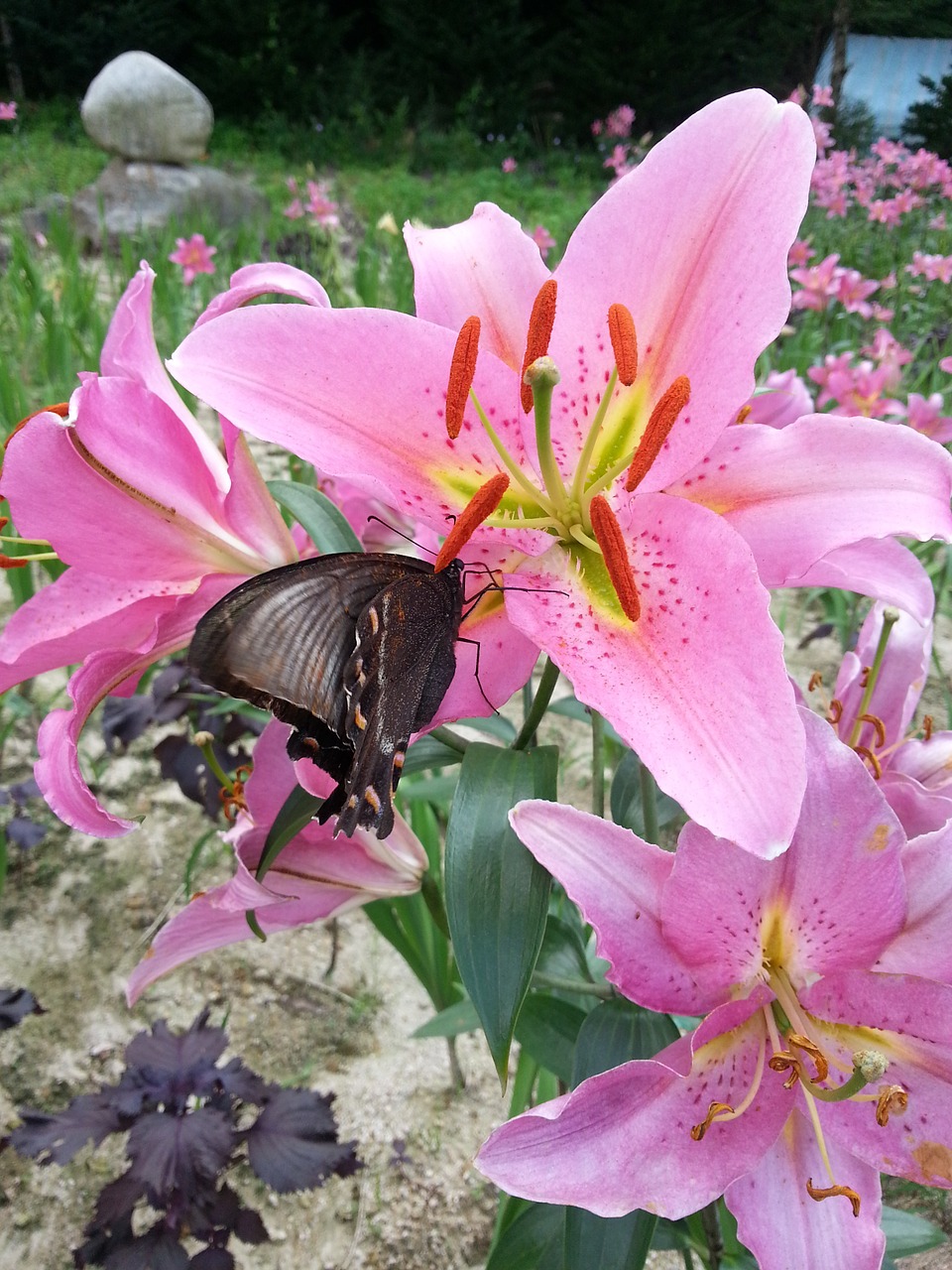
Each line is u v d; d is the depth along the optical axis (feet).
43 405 3.07
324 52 12.67
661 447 0.74
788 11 10.63
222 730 1.87
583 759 2.35
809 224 6.10
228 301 0.85
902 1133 0.73
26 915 2.04
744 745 0.61
